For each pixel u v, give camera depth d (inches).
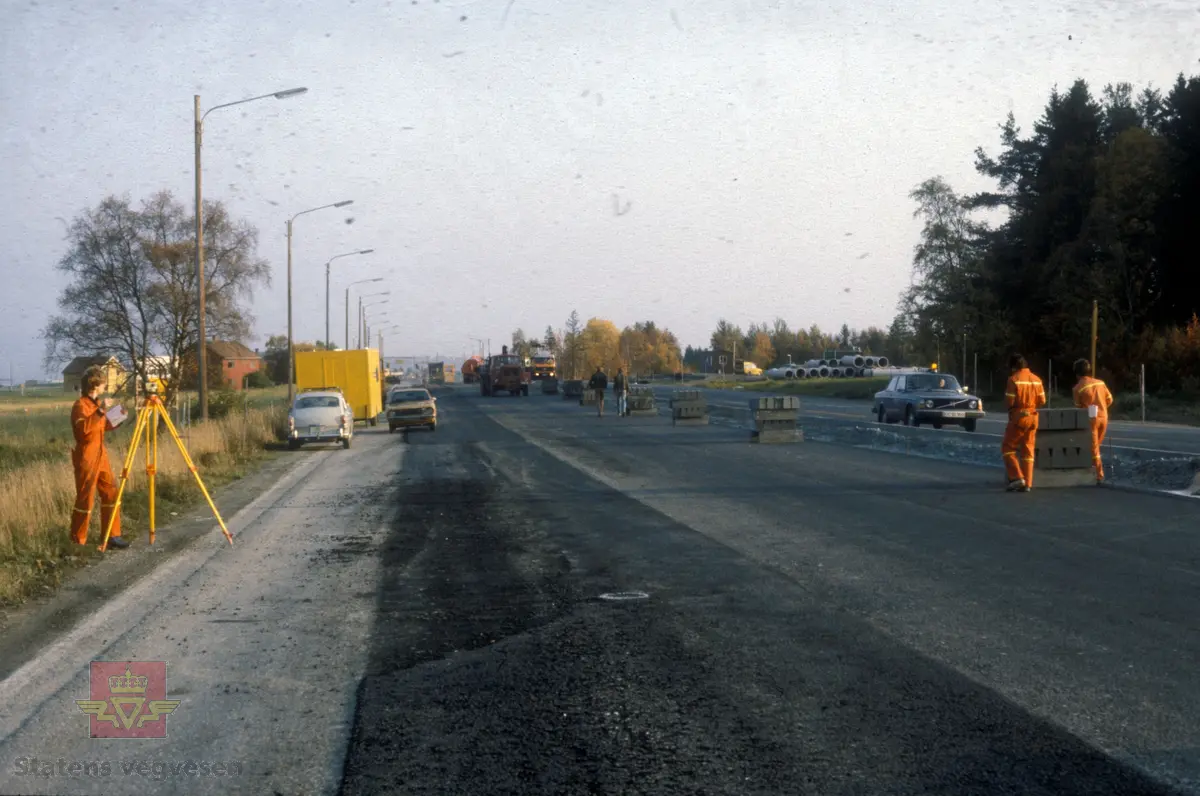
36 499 530.9
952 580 374.6
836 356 4648.1
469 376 5191.9
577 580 391.2
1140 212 2178.9
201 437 1015.6
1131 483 661.9
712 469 808.3
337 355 1763.0
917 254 2787.9
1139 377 2076.8
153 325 2327.8
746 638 299.1
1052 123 2516.0
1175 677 254.5
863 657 276.8
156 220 2327.8
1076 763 200.2
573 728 226.4
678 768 201.9
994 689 247.0
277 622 335.6
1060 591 352.8
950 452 914.7
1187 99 2228.1
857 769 199.3
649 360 5324.8
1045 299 2362.2
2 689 266.7
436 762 208.5
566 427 1494.8
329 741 223.0
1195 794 185.3
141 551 485.4
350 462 1021.2
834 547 448.1
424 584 392.8
